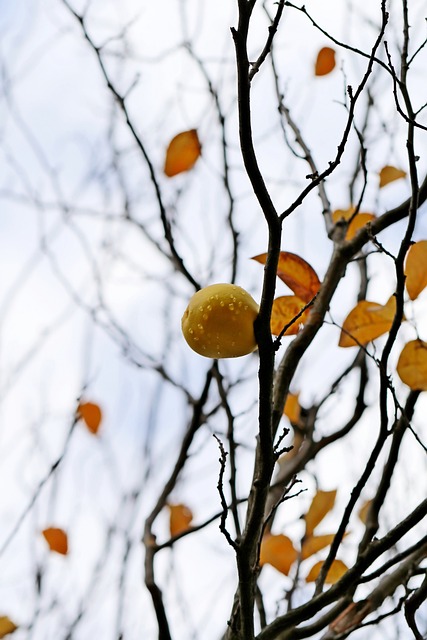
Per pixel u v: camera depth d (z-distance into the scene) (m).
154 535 2.74
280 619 2.23
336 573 2.57
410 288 2.37
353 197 2.89
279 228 2.10
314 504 2.62
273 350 2.12
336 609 2.30
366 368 2.72
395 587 2.40
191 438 2.88
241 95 2.07
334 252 2.43
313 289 2.37
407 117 2.25
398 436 2.38
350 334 2.35
